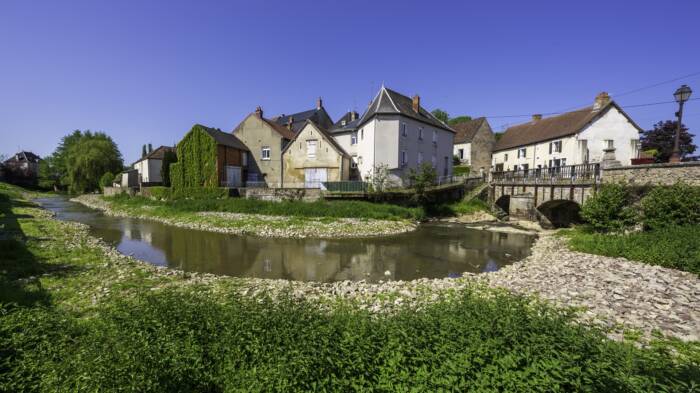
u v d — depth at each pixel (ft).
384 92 107.65
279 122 161.68
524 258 47.67
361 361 12.51
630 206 48.47
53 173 240.73
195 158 108.88
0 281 26.96
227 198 98.78
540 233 69.56
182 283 30.96
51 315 17.72
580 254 41.70
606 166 54.49
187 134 109.19
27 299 23.59
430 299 25.21
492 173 101.24
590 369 10.71
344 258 47.52
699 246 33.27
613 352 11.66
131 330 14.79
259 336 14.03
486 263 45.09
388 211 82.28
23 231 55.93
